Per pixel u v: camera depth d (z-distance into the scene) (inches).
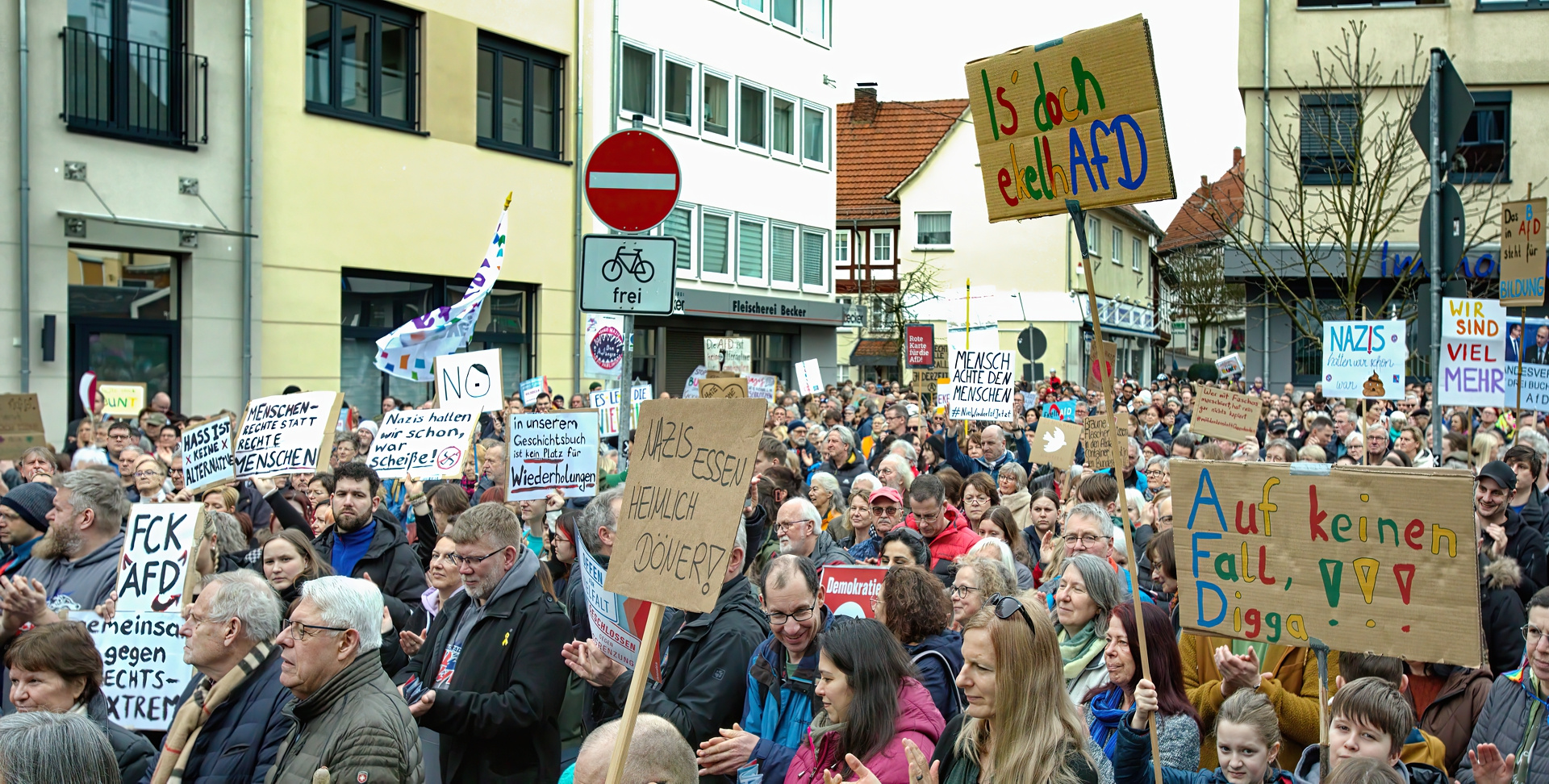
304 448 302.2
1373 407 695.7
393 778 161.3
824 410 690.2
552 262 943.0
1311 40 1063.6
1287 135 1064.8
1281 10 1067.9
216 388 707.4
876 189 1882.4
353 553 284.7
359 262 790.5
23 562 266.7
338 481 284.8
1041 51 187.3
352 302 800.3
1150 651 176.9
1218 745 164.4
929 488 308.3
